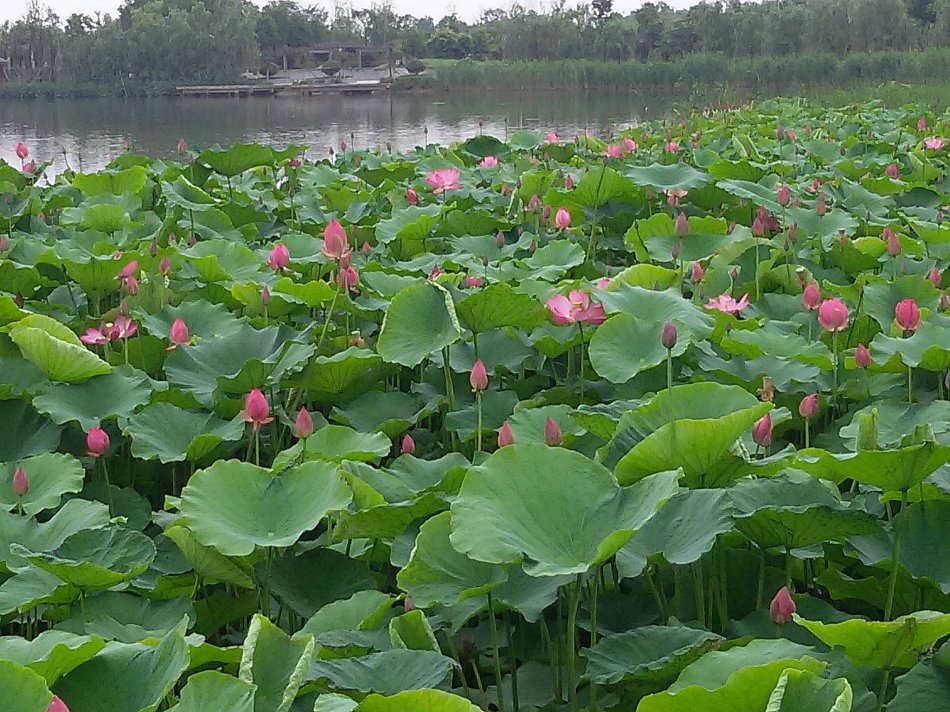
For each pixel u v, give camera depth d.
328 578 2.91
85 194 8.16
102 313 5.91
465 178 9.23
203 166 8.88
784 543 2.71
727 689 1.92
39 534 3.05
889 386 4.12
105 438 3.48
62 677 2.19
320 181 9.08
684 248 6.05
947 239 6.28
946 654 2.07
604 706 2.47
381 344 3.94
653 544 2.67
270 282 5.69
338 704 1.92
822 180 9.14
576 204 6.96
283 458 3.31
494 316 4.03
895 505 2.95
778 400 4.07
